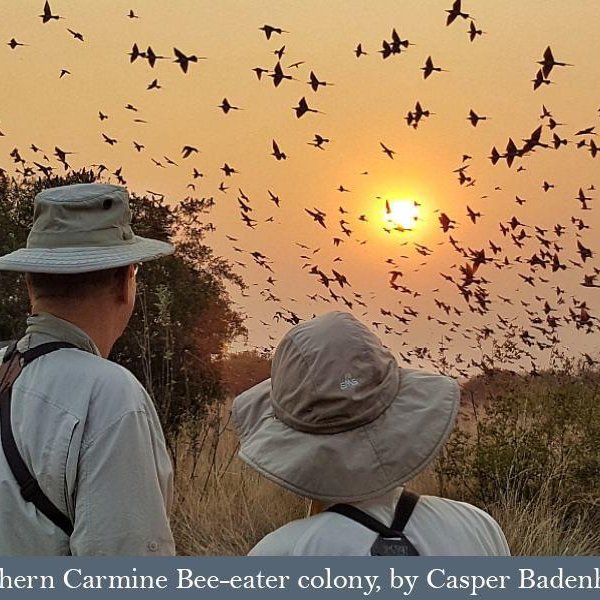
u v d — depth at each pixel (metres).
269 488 5.59
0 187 6.43
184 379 6.16
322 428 1.50
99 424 1.71
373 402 1.51
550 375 5.70
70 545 1.68
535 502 5.17
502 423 5.52
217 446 6.00
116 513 1.66
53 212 1.91
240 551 4.80
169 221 6.63
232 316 6.33
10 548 1.69
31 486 1.69
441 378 1.60
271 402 1.61
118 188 2.00
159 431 1.85
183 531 5.05
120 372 1.80
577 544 4.73
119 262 1.87
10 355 1.86
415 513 1.50
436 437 1.50
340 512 1.48
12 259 1.89
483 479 5.39
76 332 1.85
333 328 1.56
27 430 1.71
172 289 6.30
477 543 1.52
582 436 5.46
